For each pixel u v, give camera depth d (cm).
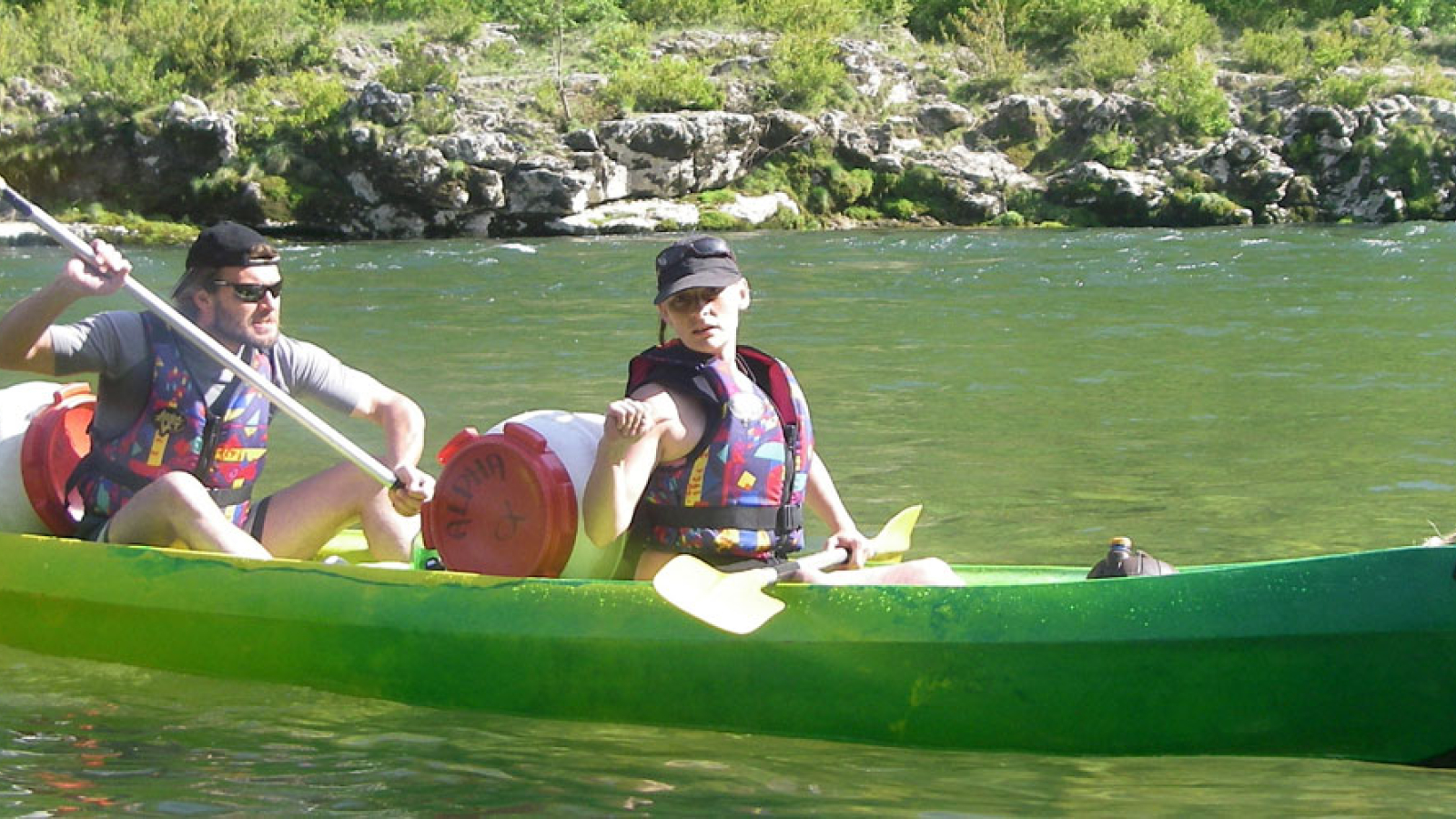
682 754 337
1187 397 791
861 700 342
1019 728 334
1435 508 550
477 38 2261
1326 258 1530
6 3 2177
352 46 2184
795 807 302
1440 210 2114
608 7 2397
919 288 1319
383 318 1110
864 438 688
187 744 342
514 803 304
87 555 409
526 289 1302
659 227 1939
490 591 367
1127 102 2209
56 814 296
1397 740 318
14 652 420
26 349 381
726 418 355
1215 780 318
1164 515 548
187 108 1927
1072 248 1672
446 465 382
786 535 371
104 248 387
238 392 405
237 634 391
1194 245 1702
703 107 2084
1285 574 318
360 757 333
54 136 1908
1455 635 303
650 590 355
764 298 1246
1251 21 2667
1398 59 2483
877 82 2244
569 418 376
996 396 795
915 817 296
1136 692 327
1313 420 721
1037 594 334
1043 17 2527
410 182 1886
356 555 459
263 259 405
